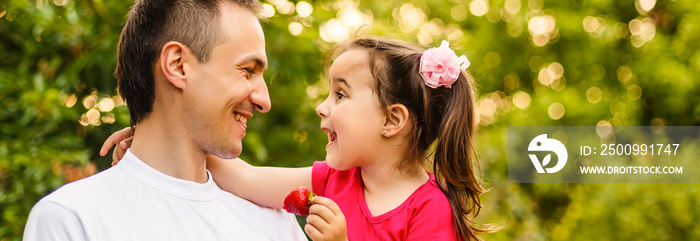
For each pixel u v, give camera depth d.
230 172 2.00
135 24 1.79
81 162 3.64
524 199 6.95
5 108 3.74
